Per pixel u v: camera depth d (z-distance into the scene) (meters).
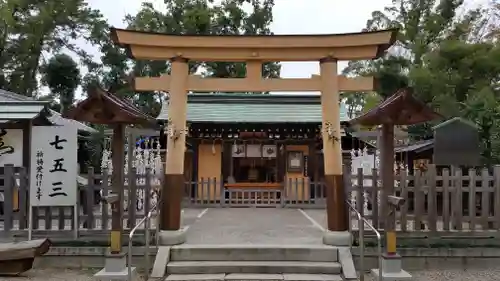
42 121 12.98
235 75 29.72
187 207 16.36
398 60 26.05
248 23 30.58
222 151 17.98
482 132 14.80
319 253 8.15
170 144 8.97
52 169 8.41
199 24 29.06
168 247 8.23
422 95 22.25
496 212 8.67
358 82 9.10
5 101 12.53
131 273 7.11
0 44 29.28
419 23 28.59
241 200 16.64
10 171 8.70
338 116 8.98
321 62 9.10
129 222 8.59
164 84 9.22
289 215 13.79
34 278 7.68
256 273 7.82
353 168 13.82
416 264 8.47
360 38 8.88
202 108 18.48
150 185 8.57
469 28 26.44
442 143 11.42
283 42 8.98
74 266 8.42
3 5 28.81
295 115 17.88
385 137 7.55
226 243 8.66
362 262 7.32
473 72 21.78
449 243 8.56
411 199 11.25
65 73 30.94
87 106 7.19
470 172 8.74
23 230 8.59
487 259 8.55
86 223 8.65
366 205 9.84
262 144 18.03
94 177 8.68
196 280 7.43
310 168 17.77
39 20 29.33
